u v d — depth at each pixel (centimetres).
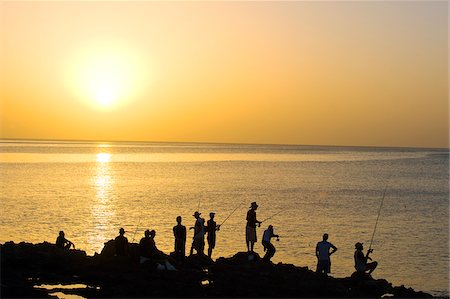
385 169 16550
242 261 3206
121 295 2594
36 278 2866
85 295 2606
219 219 5997
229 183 10769
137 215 6228
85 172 13050
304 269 3089
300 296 2681
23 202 7125
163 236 4875
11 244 3316
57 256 3095
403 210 7094
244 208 7031
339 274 3744
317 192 9231
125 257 3100
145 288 2680
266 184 10662
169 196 8281
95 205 7019
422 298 2941
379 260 4231
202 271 3081
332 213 6700
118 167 15388
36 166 14900
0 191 8431
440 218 6425
